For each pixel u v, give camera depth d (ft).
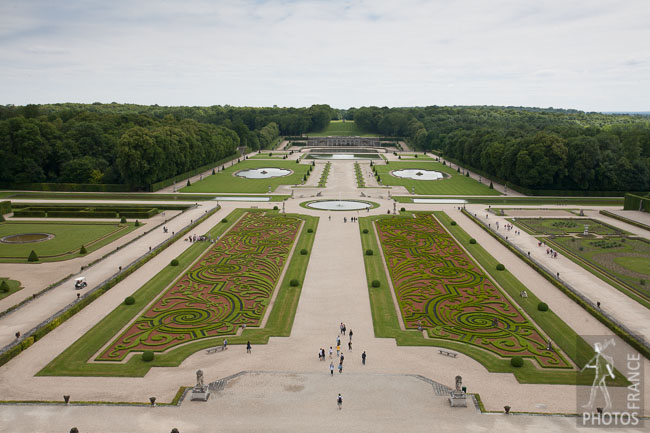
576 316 290.15
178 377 222.69
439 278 353.10
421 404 198.08
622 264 386.52
